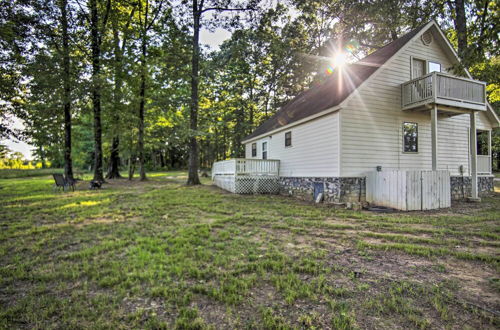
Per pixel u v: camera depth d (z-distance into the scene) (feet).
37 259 12.15
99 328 7.03
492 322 7.24
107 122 57.93
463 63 27.02
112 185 52.65
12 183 58.44
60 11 43.37
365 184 31.63
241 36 55.47
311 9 58.95
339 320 7.25
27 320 7.42
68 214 22.84
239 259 12.07
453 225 19.44
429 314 7.68
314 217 22.44
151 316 7.60
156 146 71.67
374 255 12.78
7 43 36.09
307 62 67.97
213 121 73.97
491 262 11.73
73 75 43.78
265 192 44.50
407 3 45.98
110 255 12.59
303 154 38.24
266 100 93.66
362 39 57.36
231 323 7.23
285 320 7.30
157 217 21.71
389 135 33.45
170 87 60.08
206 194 37.91
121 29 56.08
